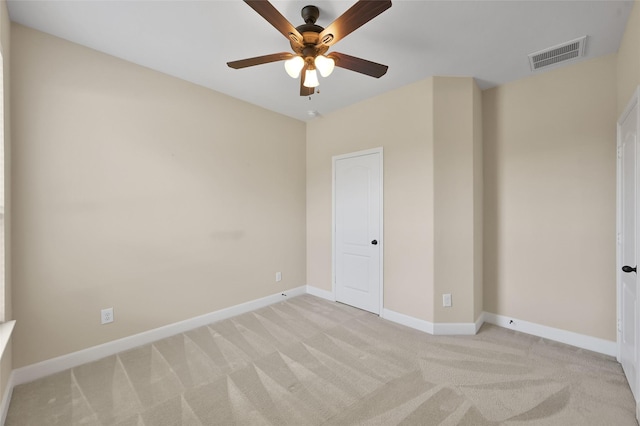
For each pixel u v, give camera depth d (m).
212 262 3.15
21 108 2.07
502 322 3.01
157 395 1.94
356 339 2.73
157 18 2.03
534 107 2.82
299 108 3.71
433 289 2.88
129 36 2.23
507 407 1.80
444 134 2.89
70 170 2.28
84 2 1.87
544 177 2.76
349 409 1.80
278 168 3.84
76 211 2.31
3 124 1.75
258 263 3.60
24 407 1.82
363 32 2.18
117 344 2.50
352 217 3.62
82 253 2.33
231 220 3.33
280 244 3.85
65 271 2.25
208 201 3.12
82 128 2.34
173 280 2.85
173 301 2.85
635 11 1.83
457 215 2.89
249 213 3.51
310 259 4.15
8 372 1.91
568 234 2.64
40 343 2.14
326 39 1.82
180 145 2.91
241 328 2.99
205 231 3.10
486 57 2.53
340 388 2.00
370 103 3.41
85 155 2.35
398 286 3.16
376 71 2.11
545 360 2.34
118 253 2.52
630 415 1.73
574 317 2.61
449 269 2.89
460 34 2.20
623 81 2.20
